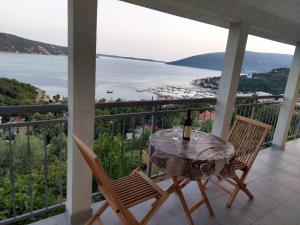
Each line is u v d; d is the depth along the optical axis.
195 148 1.85
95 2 1.62
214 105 3.25
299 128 5.07
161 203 1.73
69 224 1.97
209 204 2.18
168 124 2.66
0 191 2.09
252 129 2.61
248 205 2.43
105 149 2.32
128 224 1.56
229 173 1.91
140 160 2.56
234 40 2.92
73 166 1.85
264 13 3.09
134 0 2.23
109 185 1.39
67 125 1.89
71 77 1.69
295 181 3.05
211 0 2.44
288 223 2.20
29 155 1.82
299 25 3.77
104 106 2.03
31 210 1.96
